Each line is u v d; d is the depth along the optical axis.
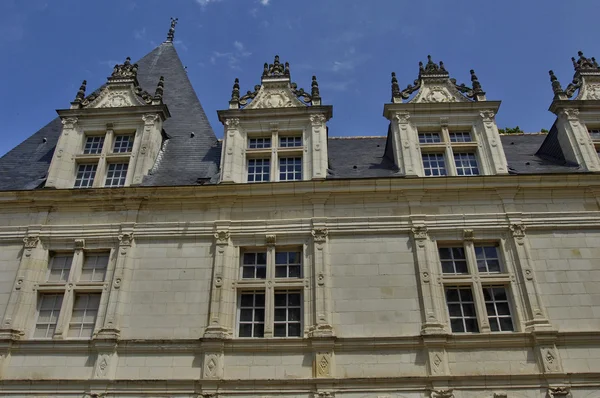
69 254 16.88
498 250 16.33
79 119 19.66
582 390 13.46
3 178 19.12
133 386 14.02
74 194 17.33
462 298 15.51
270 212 17.02
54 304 16.00
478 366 14.00
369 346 14.34
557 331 14.23
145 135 19.17
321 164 17.91
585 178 16.92
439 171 18.28
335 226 16.56
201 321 15.20
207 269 16.12
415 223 16.42
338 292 15.44
